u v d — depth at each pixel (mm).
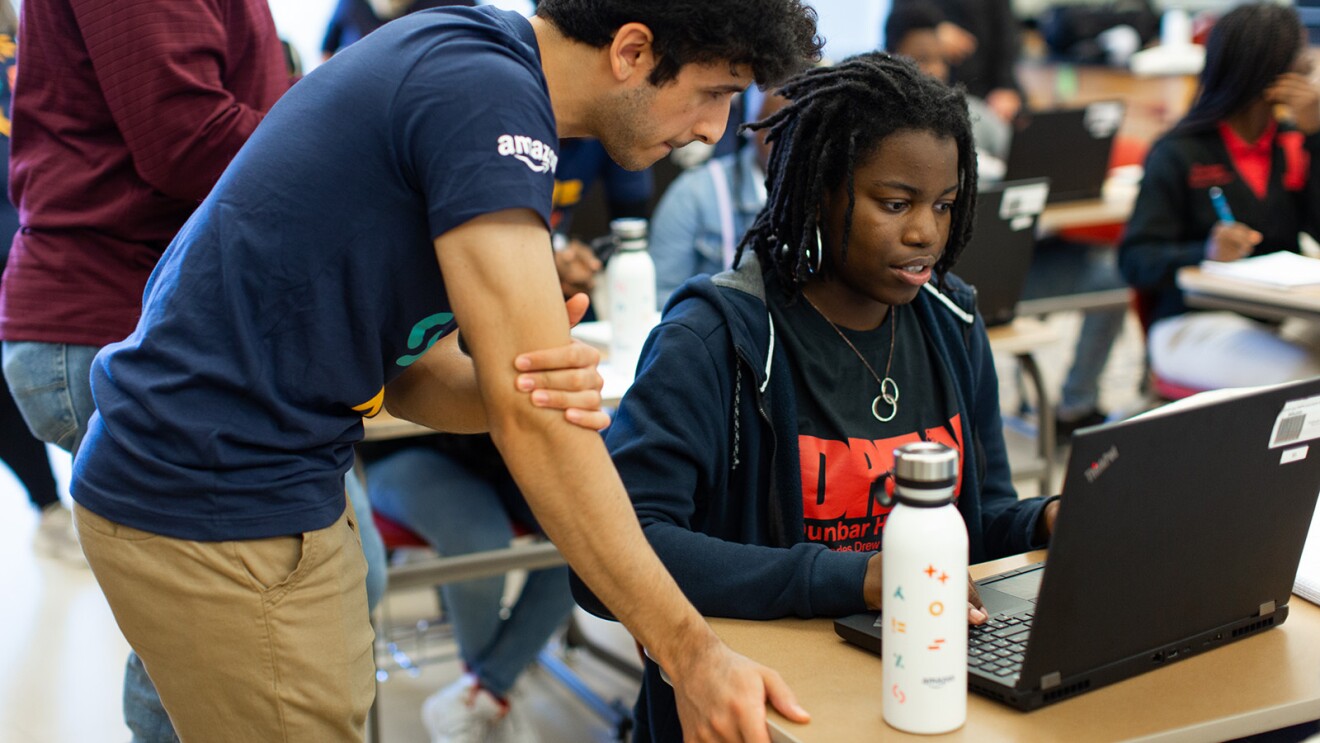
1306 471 1127
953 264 1521
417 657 2814
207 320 1146
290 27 5195
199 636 1216
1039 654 1005
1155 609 1072
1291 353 2957
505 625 2344
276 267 1132
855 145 1341
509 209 1055
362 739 1350
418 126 1088
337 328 1160
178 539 1187
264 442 1174
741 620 1236
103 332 1668
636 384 1372
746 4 1099
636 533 1092
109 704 2609
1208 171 3150
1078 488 959
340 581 1278
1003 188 2707
